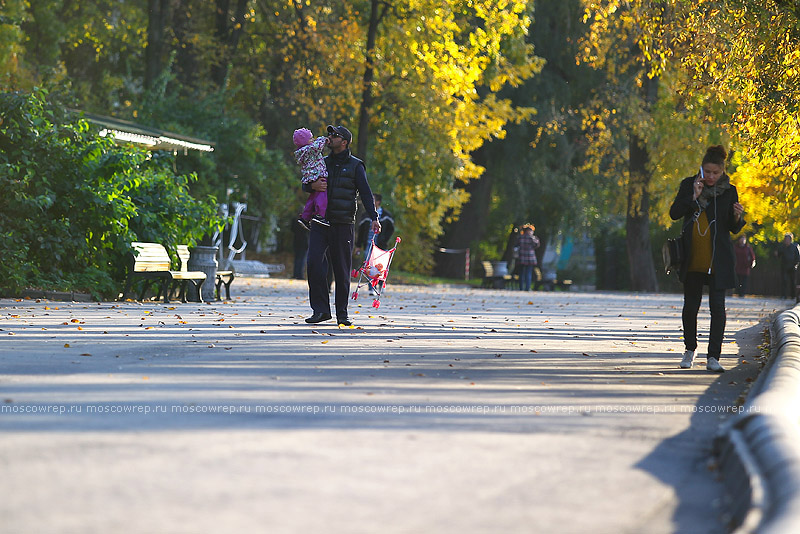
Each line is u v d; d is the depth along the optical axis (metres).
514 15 63.78
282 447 9.47
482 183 98.31
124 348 18.25
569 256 149.00
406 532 6.96
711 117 37.09
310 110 70.44
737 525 7.44
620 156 79.75
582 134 85.88
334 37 65.75
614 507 7.89
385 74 66.19
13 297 31.22
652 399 14.14
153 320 25.08
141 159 35.31
